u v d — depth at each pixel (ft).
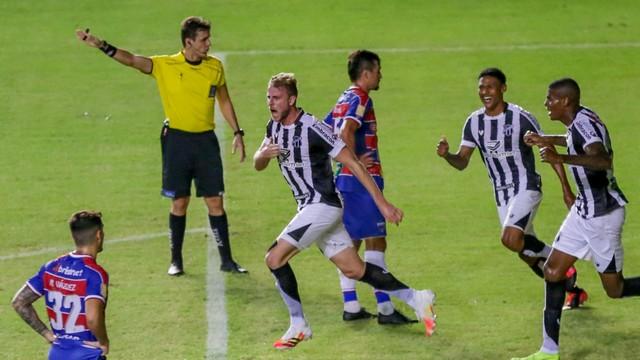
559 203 146.30
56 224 139.33
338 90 200.75
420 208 145.28
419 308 96.53
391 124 184.55
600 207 96.32
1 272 122.01
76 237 80.89
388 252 128.26
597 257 97.30
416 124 184.44
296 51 223.51
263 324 106.32
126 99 197.77
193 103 120.26
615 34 234.58
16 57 219.20
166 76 120.67
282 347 96.58
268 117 187.52
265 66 214.69
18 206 146.72
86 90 202.18
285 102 94.73
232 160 167.02
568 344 100.68
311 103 193.77
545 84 205.05
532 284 116.88
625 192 150.20
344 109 105.81
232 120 124.36
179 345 101.19
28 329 105.50
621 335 102.53
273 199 150.10
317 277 120.16
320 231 96.22
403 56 221.05
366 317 107.96
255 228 138.51
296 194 97.96
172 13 248.11
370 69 106.52
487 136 108.27
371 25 240.73
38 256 127.65
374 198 94.02
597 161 93.04
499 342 101.09
